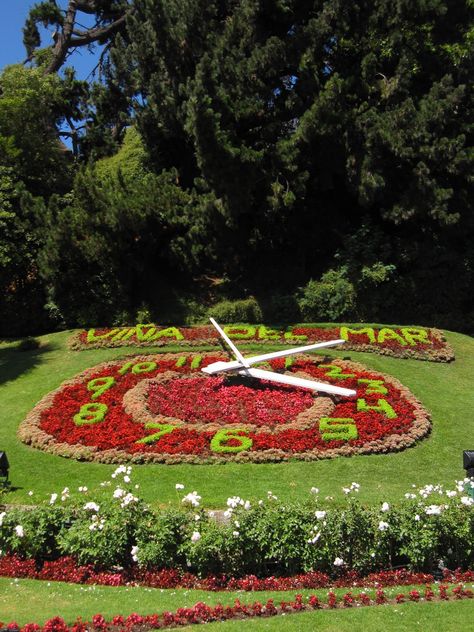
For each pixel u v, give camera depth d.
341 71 22.64
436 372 17.64
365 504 10.45
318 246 25.38
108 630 6.88
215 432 13.30
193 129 20.08
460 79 22.16
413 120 20.61
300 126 21.22
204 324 22.12
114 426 13.82
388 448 12.96
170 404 14.73
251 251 24.28
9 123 26.08
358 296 22.02
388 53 22.20
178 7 23.09
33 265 23.34
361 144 21.44
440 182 21.72
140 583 8.33
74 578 8.41
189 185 26.16
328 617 7.09
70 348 19.97
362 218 23.69
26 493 11.27
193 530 8.56
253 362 15.70
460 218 22.12
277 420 13.79
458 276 22.75
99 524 8.69
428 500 9.10
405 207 21.11
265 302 23.17
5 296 23.48
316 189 24.44
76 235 22.00
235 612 7.28
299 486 11.43
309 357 17.89
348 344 18.91
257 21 22.78
